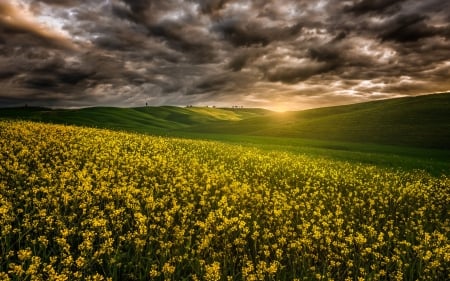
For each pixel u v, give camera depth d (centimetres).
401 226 1176
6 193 1057
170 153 2395
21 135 2166
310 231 1045
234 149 3294
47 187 1120
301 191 1681
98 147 2197
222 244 888
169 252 793
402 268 846
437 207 1474
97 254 733
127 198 1100
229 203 1248
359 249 899
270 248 902
